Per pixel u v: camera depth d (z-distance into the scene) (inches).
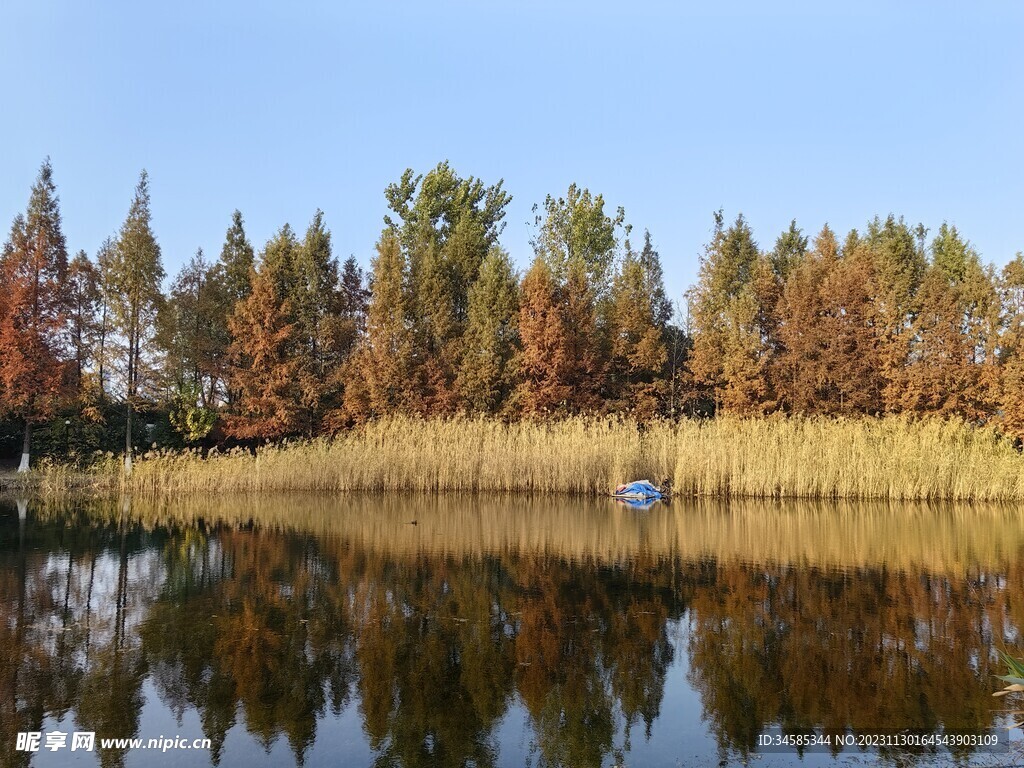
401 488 1037.2
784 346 1489.9
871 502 949.8
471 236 1620.3
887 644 366.6
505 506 888.9
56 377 1117.7
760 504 924.6
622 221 1929.1
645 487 962.1
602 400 1444.4
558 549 601.6
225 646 358.3
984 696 302.2
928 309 1299.2
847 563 554.6
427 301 1445.6
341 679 319.0
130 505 870.4
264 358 1305.4
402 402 1321.4
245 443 1368.1
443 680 319.0
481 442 1075.3
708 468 1000.2
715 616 413.4
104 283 1246.9
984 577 508.1
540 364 1327.5
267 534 665.0
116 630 381.1
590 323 1427.2
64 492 975.6
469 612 418.9
